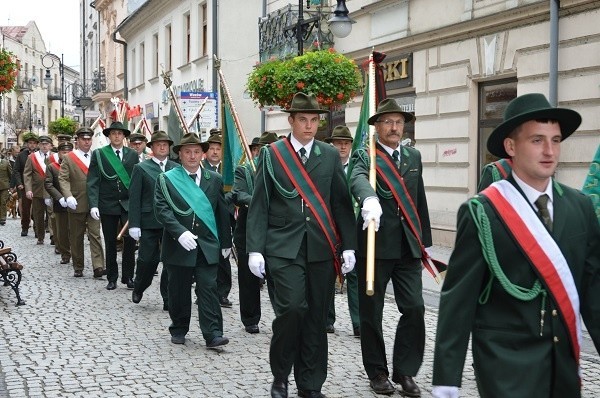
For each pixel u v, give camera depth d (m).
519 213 3.23
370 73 6.60
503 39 12.91
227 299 9.30
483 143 13.66
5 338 7.53
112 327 8.09
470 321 3.29
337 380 6.08
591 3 11.17
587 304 3.37
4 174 20.44
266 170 5.58
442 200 14.47
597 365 6.39
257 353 7.00
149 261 9.16
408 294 5.72
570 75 11.60
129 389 5.84
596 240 3.35
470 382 5.98
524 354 3.20
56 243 14.57
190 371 6.38
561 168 11.80
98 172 10.53
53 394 5.70
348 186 5.68
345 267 5.54
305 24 14.20
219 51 25.28
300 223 5.48
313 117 5.61
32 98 66.12
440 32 14.25
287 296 5.38
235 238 7.87
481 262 3.28
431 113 14.70
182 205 7.13
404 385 5.67
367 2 16.67
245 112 25.38
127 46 37.53
